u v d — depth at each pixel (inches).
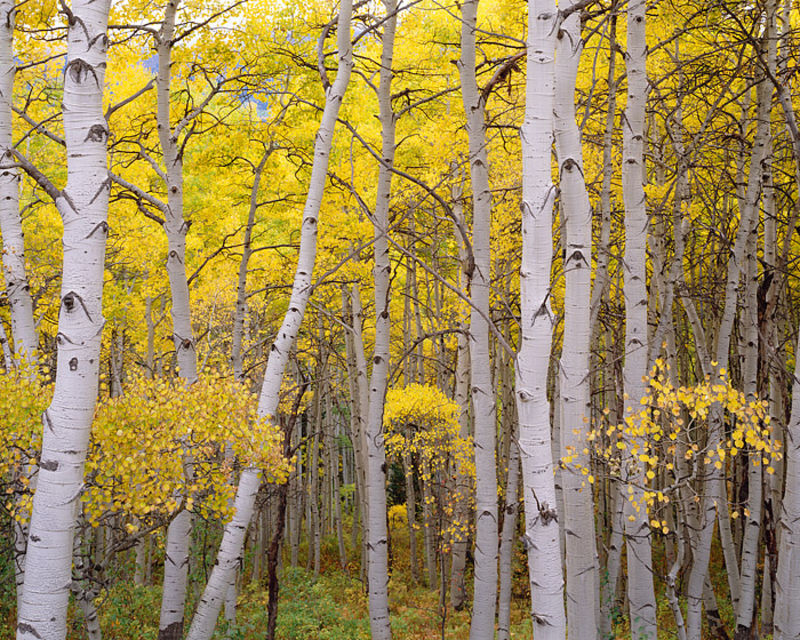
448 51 377.1
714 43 273.1
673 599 209.9
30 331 207.3
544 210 119.4
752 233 280.7
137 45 280.7
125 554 582.6
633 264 195.5
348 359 603.8
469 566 691.4
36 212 444.1
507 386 521.7
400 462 852.0
